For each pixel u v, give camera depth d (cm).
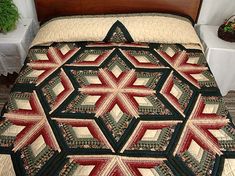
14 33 198
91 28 184
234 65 197
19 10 216
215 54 192
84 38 183
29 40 209
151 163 108
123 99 138
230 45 193
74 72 157
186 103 137
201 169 107
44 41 182
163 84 149
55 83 149
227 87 213
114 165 107
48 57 171
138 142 116
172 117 129
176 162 109
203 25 220
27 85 148
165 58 171
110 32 184
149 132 121
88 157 110
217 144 117
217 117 130
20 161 108
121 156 110
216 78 206
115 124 124
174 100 139
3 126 123
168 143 116
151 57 172
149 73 157
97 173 103
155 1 207
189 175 104
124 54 173
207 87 149
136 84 148
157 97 140
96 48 179
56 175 103
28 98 139
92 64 164
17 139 117
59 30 184
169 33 184
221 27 202
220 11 217
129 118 127
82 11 212
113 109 132
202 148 115
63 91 143
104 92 142
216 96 143
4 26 190
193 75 158
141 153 112
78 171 104
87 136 118
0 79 217
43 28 193
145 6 210
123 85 147
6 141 116
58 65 163
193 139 118
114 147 114
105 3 208
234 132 123
